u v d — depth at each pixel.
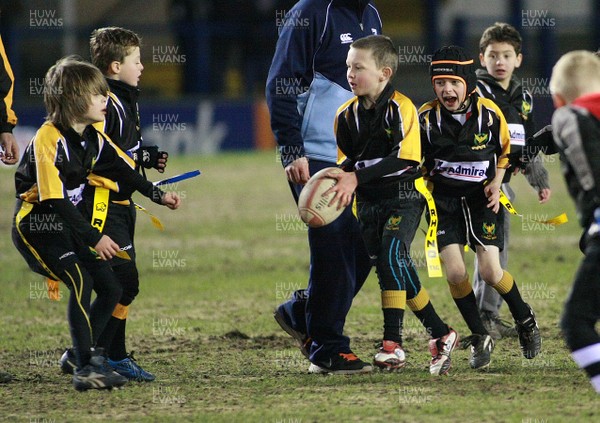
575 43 98.56
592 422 15.77
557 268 33.34
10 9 87.62
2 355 22.92
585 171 15.21
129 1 100.25
